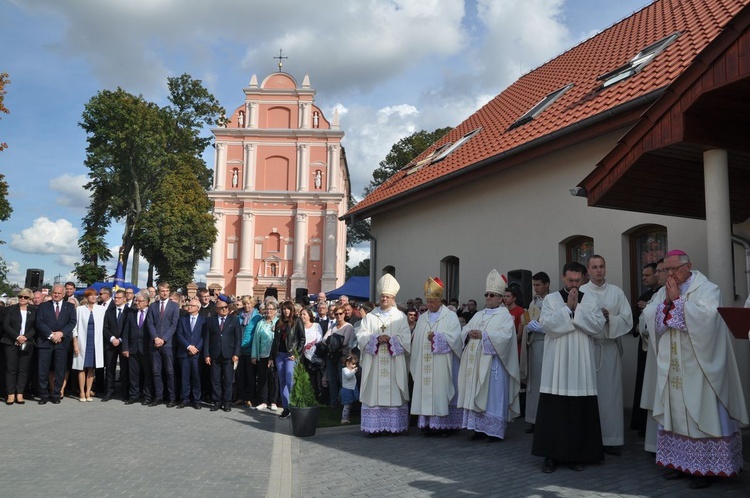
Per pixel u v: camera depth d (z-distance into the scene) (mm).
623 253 9281
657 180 6910
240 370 11570
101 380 12414
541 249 10969
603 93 9852
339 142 48781
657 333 5504
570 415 5949
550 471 5922
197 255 40969
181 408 10578
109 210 39938
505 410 7535
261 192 47781
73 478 5688
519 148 10695
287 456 6941
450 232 14047
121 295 11461
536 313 8469
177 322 11000
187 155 41156
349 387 9344
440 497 5199
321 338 10422
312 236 48031
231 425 8969
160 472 5992
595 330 6055
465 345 7859
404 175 17516
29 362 10859
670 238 8516
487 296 7844
